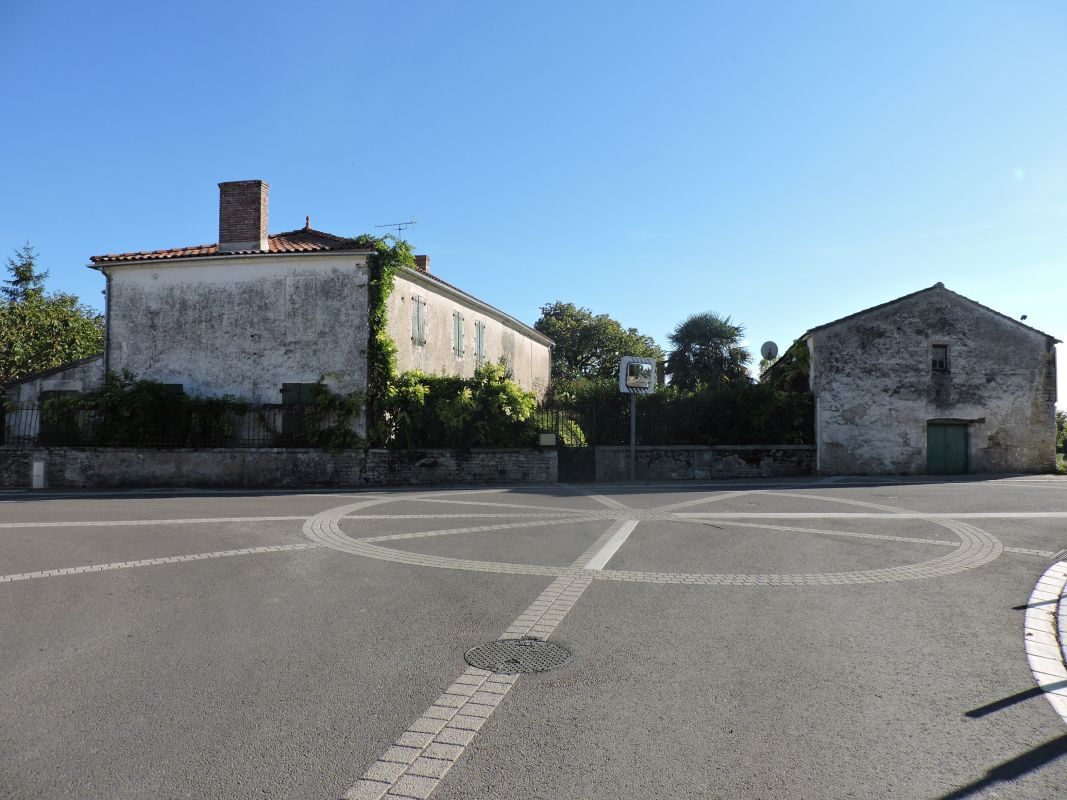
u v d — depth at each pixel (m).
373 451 18.53
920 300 22.06
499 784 3.20
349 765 3.38
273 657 4.87
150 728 3.77
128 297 20.61
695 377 32.72
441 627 5.54
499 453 18.94
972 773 3.30
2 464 19.09
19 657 4.89
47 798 3.08
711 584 6.87
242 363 19.95
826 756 3.46
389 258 19.64
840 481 19.05
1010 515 11.41
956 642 5.16
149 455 18.75
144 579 7.18
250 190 20.75
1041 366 22.30
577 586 6.80
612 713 3.95
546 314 48.41
